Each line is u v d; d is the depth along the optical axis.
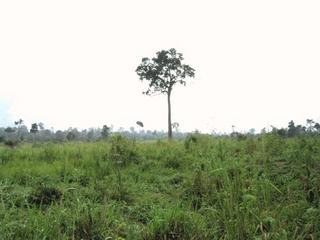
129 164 10.97
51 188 7.45
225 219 5.56
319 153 8.92
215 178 7.75
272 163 8.84
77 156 12.31
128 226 5.87
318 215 5.78
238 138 14.05
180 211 5.93
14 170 9.72
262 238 5.17
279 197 6.75
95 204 6.59
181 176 9.34
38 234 5.26
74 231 5.55
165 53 48.16
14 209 6.26
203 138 14.13
